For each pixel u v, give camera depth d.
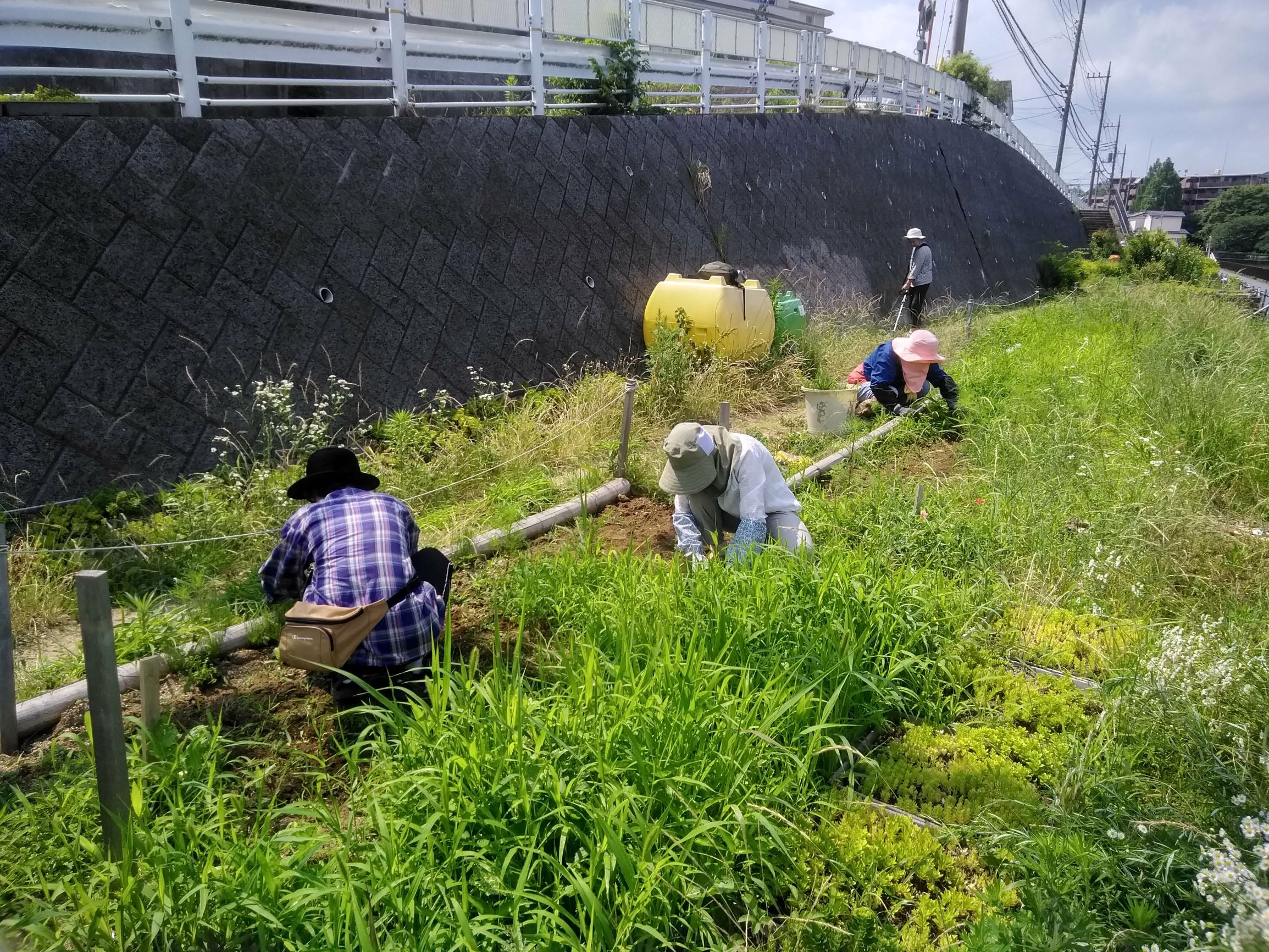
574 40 11.58
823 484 7.00
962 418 8.33
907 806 3.21
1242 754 2.96
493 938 2.33
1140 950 2.41
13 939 2.29
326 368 7.14
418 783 2.68
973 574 4.93
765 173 14.35
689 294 9.80
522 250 9.20
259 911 2.31
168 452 6.10
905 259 18.48
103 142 6.21
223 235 6.74
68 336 5.79
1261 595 4.62
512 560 5.36
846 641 3.79
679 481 4.60
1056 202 32.56
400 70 8.72
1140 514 5.38
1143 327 12.74
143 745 3.00
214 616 4.41
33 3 6.09
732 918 2.64
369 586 3.81
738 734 3.02
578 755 2.86
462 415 7.58
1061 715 3.71
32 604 4.64
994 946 2.43
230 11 7.46
